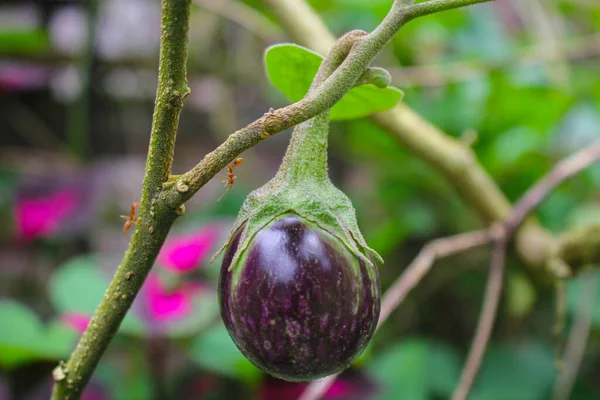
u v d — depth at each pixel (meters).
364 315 0.30
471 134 0.54
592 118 0.84
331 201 0.31
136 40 0.99
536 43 0.86
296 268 0.29
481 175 0.55
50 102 0.94
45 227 0.86
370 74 0.31
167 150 0.29
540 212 0.73
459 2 0.29
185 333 0.58
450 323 0.79
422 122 0.54
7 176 0.88
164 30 0.28
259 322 0.29
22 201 0.87
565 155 0.81
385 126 0.53
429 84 0.71
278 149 1.04
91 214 0.91
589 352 0.73
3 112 0.91
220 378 0.65
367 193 0.91
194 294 0.61
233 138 0.28
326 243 0.30
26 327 0.62
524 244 0.53
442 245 0.47
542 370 0.67
